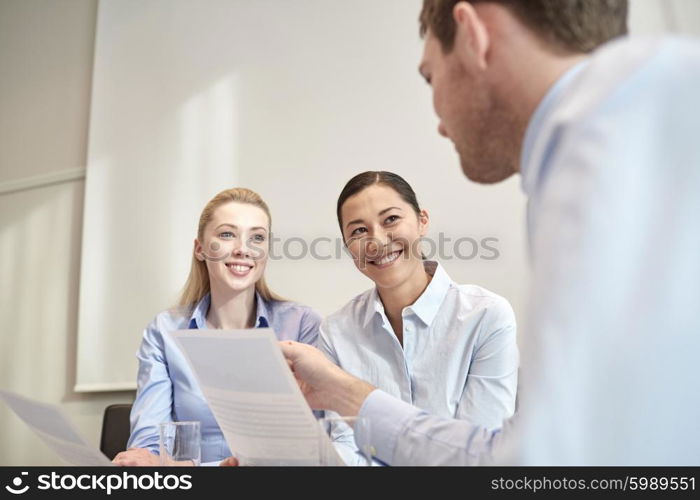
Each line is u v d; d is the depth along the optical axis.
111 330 2.95
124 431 2.21
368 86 2.71
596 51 0.64
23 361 3.16
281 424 0.82
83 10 3.44
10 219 3.36
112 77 3.19
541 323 0.46
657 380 0.45
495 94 0.68
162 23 3.15
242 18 3.01
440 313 1.57
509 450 0.50
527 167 0.66
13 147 3.46
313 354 0.95
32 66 3.51
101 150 3.13
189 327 1.93
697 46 0.52
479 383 1.49
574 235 0.46
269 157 2.84
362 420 0.77
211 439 1.76
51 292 3.18
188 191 2.96
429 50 0.76
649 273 0.46
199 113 3.00
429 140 2.57
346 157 2.71
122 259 3.00
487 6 0.67
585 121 0.50
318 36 2.84
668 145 0.48
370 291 1.70
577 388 0.44
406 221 1.56
